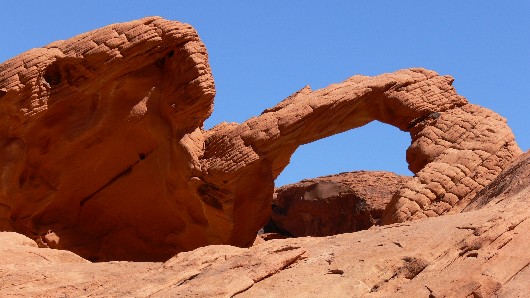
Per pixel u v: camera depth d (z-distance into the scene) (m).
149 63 24.69
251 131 23.81
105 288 14.79
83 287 14.99
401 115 24.86
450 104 25.02
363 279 13.22
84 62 24.03
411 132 24.75
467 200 21.55
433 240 13.91
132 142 25.12
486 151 22.72
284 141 23.89
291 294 13.11
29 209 24.23
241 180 23.56
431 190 21.67
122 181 25.34
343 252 14.34
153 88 24.77
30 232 24.31
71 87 24.11
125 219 25.48
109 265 16.27
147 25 24.42
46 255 17.19
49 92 23.92
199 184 23.64
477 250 13.16
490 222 13.85
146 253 25.25
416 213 21.27
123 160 25.30
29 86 23.53
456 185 21.86
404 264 13.37
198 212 24.52
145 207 25.38
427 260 13.23
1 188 23.56
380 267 13.45
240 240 24.00
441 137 23.69
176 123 24.30
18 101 23.47
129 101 24.75
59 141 24.34
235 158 23.42
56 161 24.55
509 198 16.28
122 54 24.17
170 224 25.25
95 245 25.12
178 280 14.40
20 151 23.67
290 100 24.61
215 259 15.12
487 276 12.45
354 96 24.59
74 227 25.22
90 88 24.25
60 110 24.36
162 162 24.73
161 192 25.12
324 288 13.12
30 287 15.19
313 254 14.59
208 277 13.95
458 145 23.19
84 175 25.09
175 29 24.39
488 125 23.70
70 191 25.06
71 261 17.41
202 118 24.38
